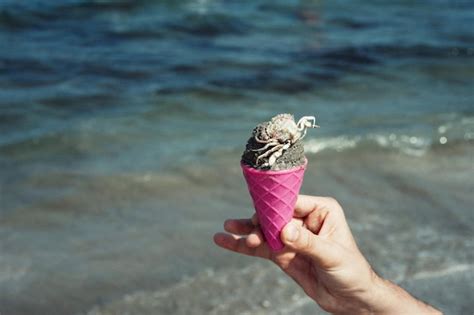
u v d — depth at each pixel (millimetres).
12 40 4660
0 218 2080
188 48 4688
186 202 2240
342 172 2521
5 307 1620
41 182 2361
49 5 5820
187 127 3006
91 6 5934
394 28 5637
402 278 1751
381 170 2547
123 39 4871
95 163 2551
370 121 3092
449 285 1720
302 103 3439
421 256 1866
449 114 3182
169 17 5715
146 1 6266
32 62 4070
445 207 2203
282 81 3848
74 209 2170
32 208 2162
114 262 1841
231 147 2709
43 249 1905
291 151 942
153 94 3492
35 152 2646
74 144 2740
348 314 1053
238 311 1618
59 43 4645
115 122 3023
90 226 2055
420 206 2215
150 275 1775
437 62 4383
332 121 3098
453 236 1990
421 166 2592
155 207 2197
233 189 2357
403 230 2025
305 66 4234
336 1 7020
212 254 1887
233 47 4770
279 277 1767
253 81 3832
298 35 5285
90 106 3256
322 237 1052
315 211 1071
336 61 4395
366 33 5418
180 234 2006
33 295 1680
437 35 5309
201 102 3396
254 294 1688
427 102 3467
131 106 3273
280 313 1611
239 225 1065
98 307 1636
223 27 5465
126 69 4012
